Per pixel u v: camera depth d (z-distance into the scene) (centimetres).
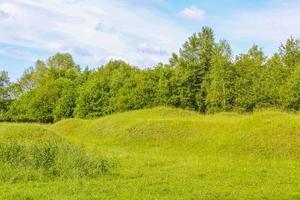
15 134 2748
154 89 4934
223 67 4388
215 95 4384
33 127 2894
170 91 4816
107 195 1226
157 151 2512
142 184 1403
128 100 5012
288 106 3903
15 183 1376
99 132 3444
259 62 4559
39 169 1528
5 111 7106
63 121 4328
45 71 8775
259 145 2252
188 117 3416
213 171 1716
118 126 3306
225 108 4341
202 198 1218
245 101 4212
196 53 5350
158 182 1448
